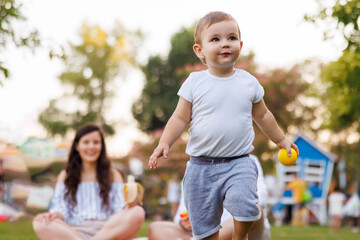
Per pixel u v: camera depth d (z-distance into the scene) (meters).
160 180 20.64
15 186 13.54
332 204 13.49
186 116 3.11
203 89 3.03
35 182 14.17
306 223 16.38
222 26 2.98
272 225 16.33
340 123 11.59
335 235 10.54
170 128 3.09
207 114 3.01
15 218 12.05
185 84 3.12
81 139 5.08
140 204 4.81
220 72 3.06
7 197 13.34
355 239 9.35
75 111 34.28
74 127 33.38
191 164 3.10
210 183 3.02
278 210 17.33
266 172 20.73
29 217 12.20
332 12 6.97
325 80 11.55
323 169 17.84
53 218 4.78
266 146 20.78
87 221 4.93
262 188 4.41
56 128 32.88
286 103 24.70
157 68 30.81
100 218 5.00
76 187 5.05
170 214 18.47
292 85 23.91
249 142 3.04
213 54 2.98
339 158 24.00
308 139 17.97
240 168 2.96
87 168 5.13
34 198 12.33
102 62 34.16
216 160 3.01
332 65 11.14
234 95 3.00
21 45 6.64
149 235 4.72
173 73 30.36
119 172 5.32
